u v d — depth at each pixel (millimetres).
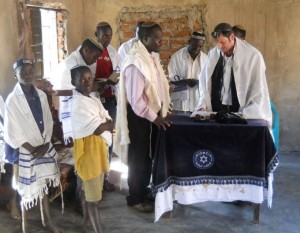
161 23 5398
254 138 3174
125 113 3514
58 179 3203
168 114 3598
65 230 3301
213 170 3283
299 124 5391
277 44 5246
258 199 3234
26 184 2975
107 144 3117
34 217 3525
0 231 3270
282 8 5141
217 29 3377
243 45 3471
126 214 3596
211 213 3611
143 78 3332
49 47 4672
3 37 3709
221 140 3211
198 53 4676
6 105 2932
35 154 3025
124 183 4277
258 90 3420
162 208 3305
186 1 5320
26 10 4027
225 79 3527
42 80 4238
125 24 5449
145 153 3574
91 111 2959
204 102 3668
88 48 3527
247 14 5238
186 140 3248
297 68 5250
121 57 4281
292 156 5336
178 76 4695
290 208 3707
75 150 3010
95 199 3049
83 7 5371
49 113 3129
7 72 3793
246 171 3244
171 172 3334
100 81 3717
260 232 3256
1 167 3357
